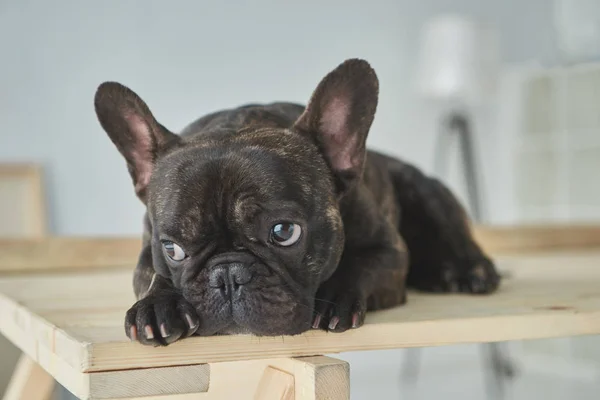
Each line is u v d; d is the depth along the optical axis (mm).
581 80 2779
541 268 1467
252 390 880
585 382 2557
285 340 862
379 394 2398
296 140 949
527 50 3279
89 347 793
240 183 879
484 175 3201
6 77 2396
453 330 927
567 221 2820
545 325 964
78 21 2486
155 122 971
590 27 2865
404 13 3027
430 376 2635
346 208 1021
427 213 1245
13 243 1458
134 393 807
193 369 829
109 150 2510
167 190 897
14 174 2291
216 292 850
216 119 1061
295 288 883
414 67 3041
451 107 3109
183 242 879
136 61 2574
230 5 2721
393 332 901
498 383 2533
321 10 2877
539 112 2918
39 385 1094
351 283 938
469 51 2678
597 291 1173
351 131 978
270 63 2791
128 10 2561
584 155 2773
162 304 833
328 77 961
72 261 1494
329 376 818
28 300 1083
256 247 883
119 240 1537
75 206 2467
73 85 2475
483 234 1809
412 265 1247
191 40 2658
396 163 1287
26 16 2420
